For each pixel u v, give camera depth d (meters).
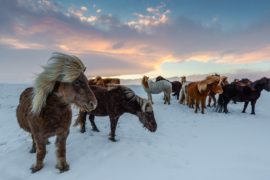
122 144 6.54
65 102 4.40
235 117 12.39
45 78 4.23
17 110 5.27
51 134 4.54
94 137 7.02
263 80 13.18
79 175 4.70
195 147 6.85
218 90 12.48
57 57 4.26
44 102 4.29
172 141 7.34
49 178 4.57
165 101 15.67
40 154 4.74
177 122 10.45
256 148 6.88
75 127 8.03
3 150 6.09
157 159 5.68
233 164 5.54
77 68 4.23
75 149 6.02
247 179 4.71
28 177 4.60
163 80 15.24
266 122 11.25
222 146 7.02
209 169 5.19
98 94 6.84
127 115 10.70
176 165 5.36
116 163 5.31
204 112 13.47
